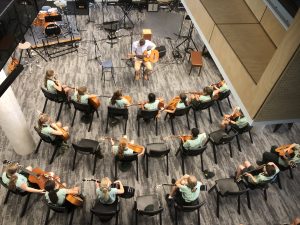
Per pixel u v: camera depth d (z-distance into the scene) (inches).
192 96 267.0
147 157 227.3
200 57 320.5
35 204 204.1
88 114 262.2
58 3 336.8
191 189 178.9
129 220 202.4
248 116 122.0
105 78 307.9
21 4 187.6
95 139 248.7
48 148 238.8
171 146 250.5
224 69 149.2
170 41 365.7
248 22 164.1
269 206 219.5
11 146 238.7
